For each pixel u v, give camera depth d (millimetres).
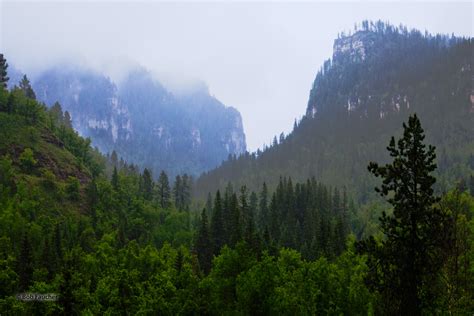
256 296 56344
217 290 63094
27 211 135500
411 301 32750
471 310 35500
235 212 131250
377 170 34719
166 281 80438
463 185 116062
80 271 99812
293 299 56750
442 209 36125
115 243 130250
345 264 69688
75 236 131875
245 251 63688
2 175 149375
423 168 33469
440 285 34844
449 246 33562
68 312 63469
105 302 80250
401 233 33844
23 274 94188
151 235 154125
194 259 107875
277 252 101500
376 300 35594
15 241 117500
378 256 33812
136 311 76750
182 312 68500
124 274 83750
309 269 66750
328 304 61562
